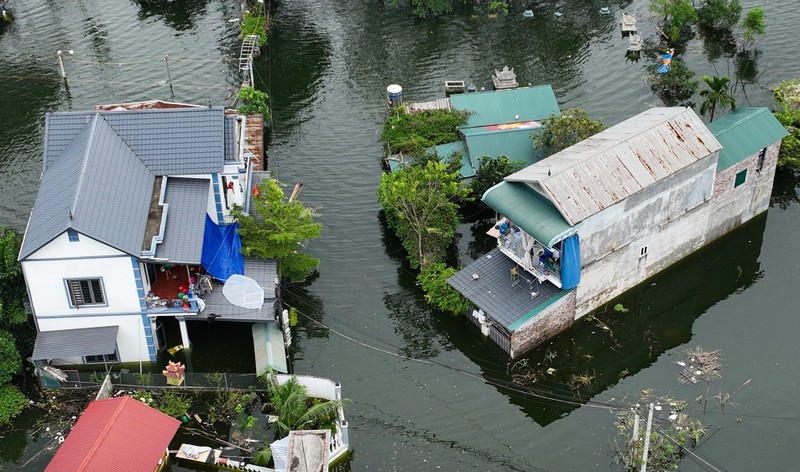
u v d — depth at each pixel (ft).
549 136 223.92
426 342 190.08
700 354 185.16
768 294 201.26
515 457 163.63
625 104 266.77
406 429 169.48
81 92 280.72
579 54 293.64
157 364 181.68
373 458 163.32
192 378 171.42
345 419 171.01
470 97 247.91
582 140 208.95
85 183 170.81
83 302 172.45
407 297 201.36
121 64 295.07
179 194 184.24
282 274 200.23
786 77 274.57
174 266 184.96
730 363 183.32
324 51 300.20
